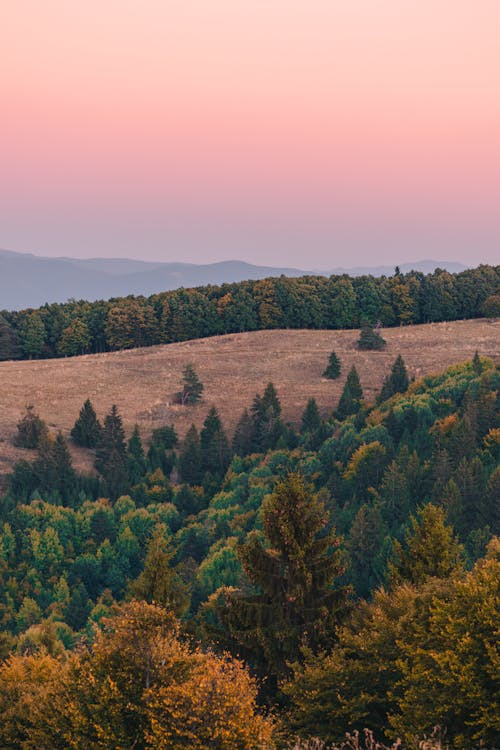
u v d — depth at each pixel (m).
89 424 109.88
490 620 16.83
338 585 57.94
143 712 17.59
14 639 43.47
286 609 24.50
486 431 80.12
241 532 74.44
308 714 19.97
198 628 28.59
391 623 20.97
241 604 24.70
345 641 21.42
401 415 89.81
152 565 31.62
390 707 20.11
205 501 94.19
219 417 118.81
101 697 17.97
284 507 25.16
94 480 95.62
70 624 67.69
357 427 98.00
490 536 56.66
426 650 18.75
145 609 19.50
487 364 106.62
